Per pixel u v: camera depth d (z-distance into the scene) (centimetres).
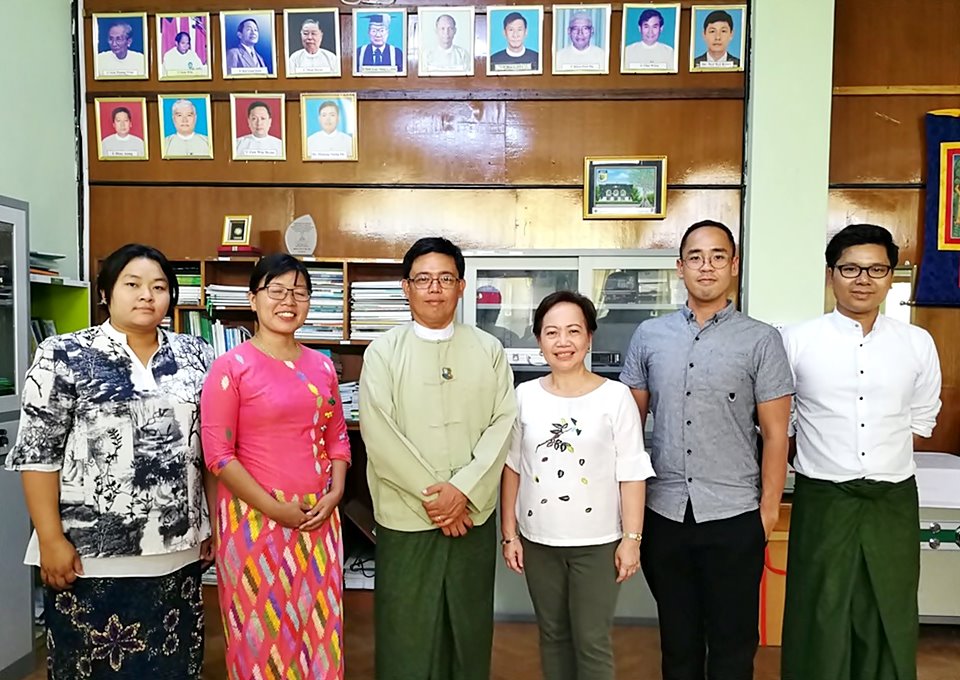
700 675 177
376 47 304
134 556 153
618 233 304
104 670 154
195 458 162
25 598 221
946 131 298
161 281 157
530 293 302
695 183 299
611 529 168
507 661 241
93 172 317
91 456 150
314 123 308
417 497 163
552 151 305
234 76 309
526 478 173
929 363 184
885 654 180
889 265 177
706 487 168
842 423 179
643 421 187
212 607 281
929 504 251
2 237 226
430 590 166
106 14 310
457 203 309
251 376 160
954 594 259
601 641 168
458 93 304
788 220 281
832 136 305
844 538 178
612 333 296
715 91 295
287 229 312
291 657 162
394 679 167
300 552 163
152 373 158
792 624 188
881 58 301
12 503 218
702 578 172
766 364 169
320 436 170
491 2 300
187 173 314
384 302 297
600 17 297
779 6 279
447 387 170
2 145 268
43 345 152
